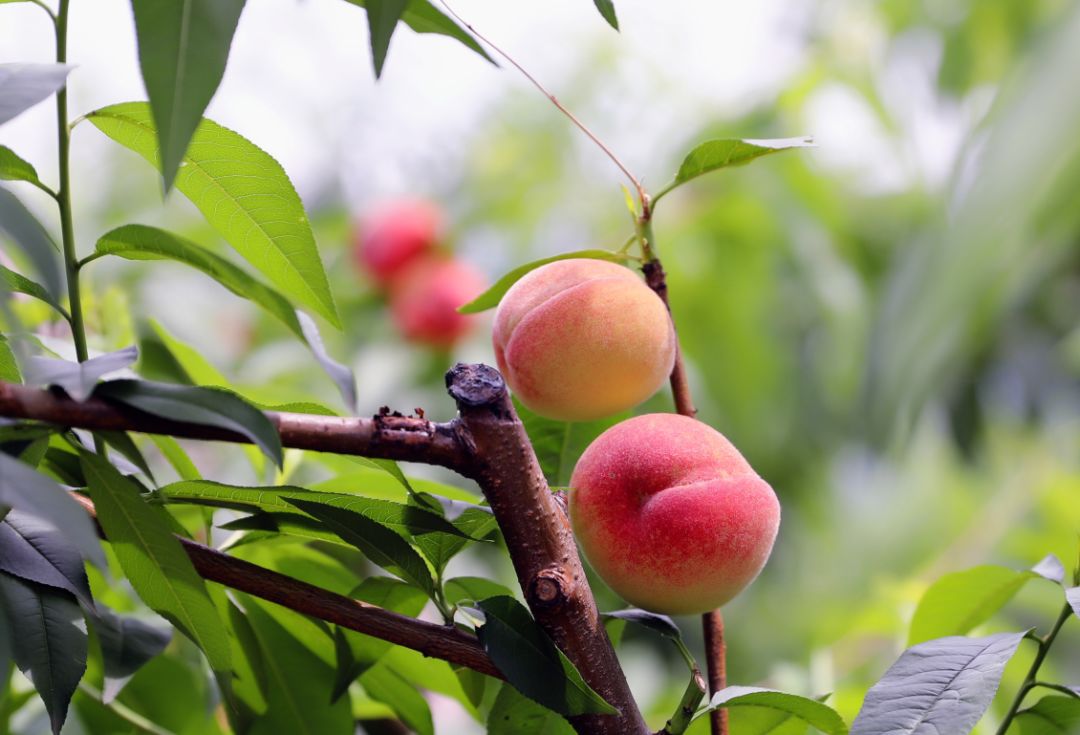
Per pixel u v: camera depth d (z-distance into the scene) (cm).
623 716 162
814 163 312
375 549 162
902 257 287
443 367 278
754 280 309
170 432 156
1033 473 345
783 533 347
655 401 278
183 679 179
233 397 156
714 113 327
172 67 152
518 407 174
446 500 165
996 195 236
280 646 172
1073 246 297
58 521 150
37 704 180
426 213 289
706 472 165
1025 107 236
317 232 305
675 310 304
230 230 165
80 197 269
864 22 325
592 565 166
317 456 180
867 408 276
